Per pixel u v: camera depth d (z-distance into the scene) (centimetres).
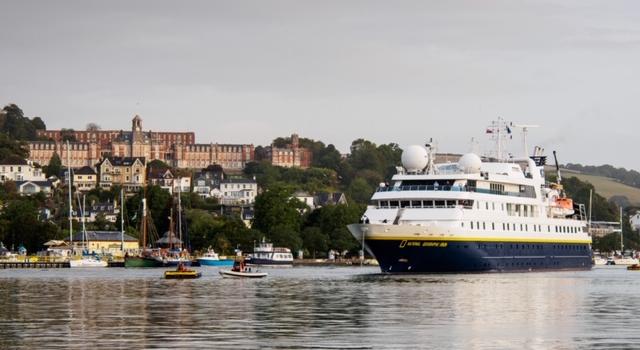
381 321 17025
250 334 15188
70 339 14575
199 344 14088
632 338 14888
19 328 15962
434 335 15138
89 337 14800
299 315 18050
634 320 17312
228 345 13988
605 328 16125
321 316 17875
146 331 15562
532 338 14850
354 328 16000
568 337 14975
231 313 18462
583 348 13862
